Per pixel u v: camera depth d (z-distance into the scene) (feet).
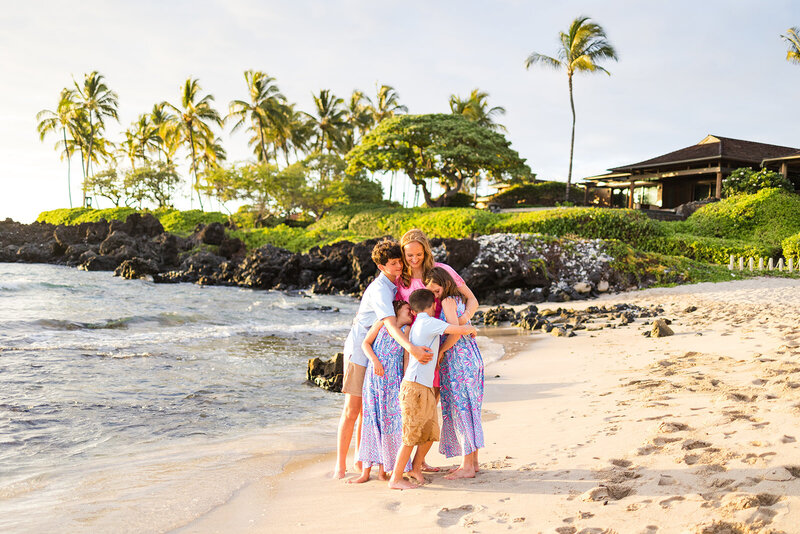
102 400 21.21
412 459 13.29
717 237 101.35
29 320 40.60
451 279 13.08
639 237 92.32
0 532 10.22
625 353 29.66
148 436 17.57
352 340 13.88
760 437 11.60
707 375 19.61
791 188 110.32
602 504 9.75
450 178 157.89
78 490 12.69
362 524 10.12
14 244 143.84
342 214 148.36
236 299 68.59
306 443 17.13
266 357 32.27
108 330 40.16
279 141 197.67
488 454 14.40
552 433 15.40
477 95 188.65
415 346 12.28
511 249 74.43
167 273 98.99
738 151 127.95
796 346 22.98
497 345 37.78
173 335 38.27
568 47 131.75
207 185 158.40
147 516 11.02
